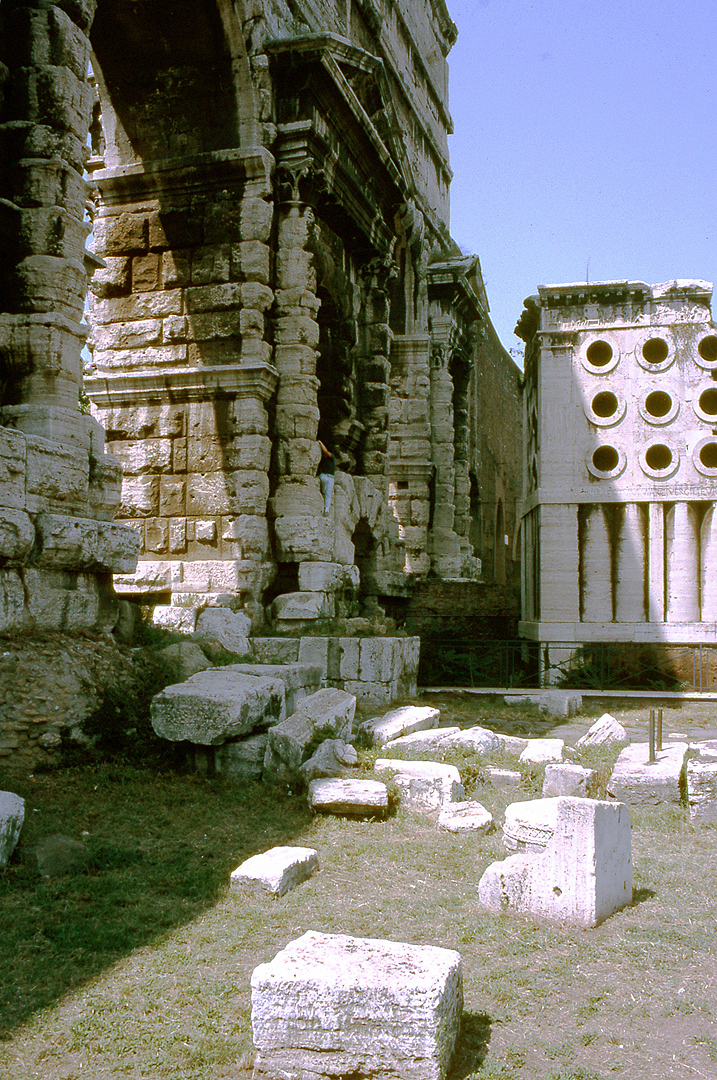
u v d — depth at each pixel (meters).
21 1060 4.26
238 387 16.41
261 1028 4.25
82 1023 4.57
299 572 16.77
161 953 5.41
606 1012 4.80
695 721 14.81
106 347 17.34
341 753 9.59
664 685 18.94
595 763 10.63
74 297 11.66
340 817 8.55
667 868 7.19
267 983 4.26
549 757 10.76
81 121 11.86
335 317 19.22
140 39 16.41
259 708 10.00
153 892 6.41
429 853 7.48
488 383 40.31
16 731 9.02
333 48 16.77
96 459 11.82
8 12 11.62
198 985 5.00
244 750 9.54
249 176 16.59
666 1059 4.36
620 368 20.39
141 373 16.86
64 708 9.45
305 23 19.50
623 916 6.16
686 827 8.38
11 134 11.52
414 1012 4.11
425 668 19.86
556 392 20.64
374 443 20.75
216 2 15.73
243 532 16.25
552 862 6.09
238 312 16.58
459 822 8.19
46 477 10.62
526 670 20.94
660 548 19.97
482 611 23.80
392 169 20.14
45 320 11.27
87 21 12.09
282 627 16.31
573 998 4.96
